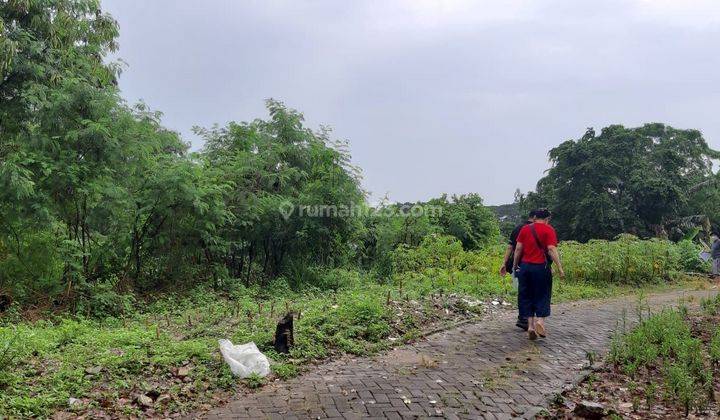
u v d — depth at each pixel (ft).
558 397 16.88
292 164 48.03
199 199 34.78
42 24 45.01
